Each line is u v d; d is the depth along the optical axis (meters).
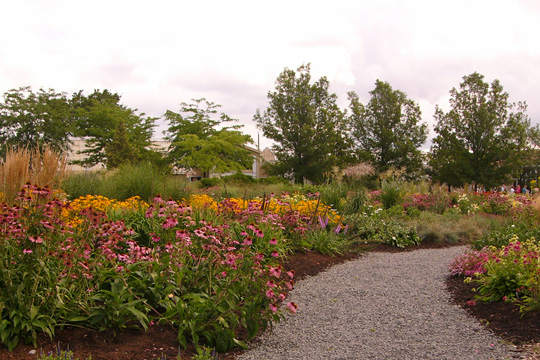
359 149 39.44
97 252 4.35
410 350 4.11
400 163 38.12
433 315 5.06
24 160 5.63
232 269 4.48
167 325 4.27
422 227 11.16
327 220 9.70
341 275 7.12
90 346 3.69
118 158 34.59
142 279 4.38
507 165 33.38
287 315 5.17
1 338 3.38
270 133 38.25
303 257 7.92
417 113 39.69
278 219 7.68
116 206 7.26
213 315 4.21
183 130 43.62
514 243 5.73
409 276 7.00
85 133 43.41
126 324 4.12
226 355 4.05
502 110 34.84
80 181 10.59
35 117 37.28
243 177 24.34
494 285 5.25
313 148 36.44
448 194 17.11
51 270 3.80
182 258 4.43
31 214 3.94
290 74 39.19
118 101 61.59
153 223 5.38
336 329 4.72
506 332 4.33
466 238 11.26
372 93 40.12
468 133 34.75
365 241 9.84
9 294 3.52
